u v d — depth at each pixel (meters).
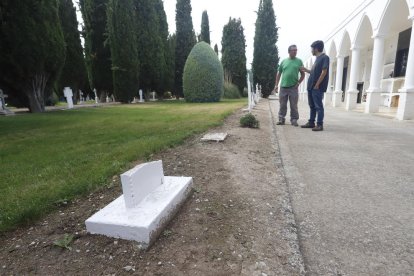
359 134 5.47
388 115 8.94
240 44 26.58
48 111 11.68
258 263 1.50
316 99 5.77
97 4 19.48
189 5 26.30
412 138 5.04
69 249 1.62
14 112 11.70
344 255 1.58
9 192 2.46
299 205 2.25
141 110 11.45
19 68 9.79
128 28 18.27
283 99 6.64
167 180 2.31
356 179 2.86
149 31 21.22
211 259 1.53
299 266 1.49
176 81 27.20
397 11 9.12
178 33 26.52
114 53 18.23
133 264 1.48
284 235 1.79
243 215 2.04
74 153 3.93
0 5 8.70
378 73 9.92
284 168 3.25
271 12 23.91
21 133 5.94
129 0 18.19
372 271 1.44
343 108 13.30
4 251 1.64
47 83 12.12
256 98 16.39
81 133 5.76
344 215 2.07
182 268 1.45
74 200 2.30
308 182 2.78
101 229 1.72
